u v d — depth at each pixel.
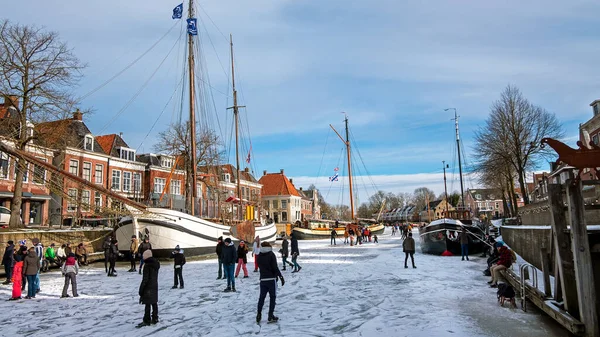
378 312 9.30
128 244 23.80
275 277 8.86
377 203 133.50
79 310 10.54
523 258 17.61
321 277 15.41
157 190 48.66
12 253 16.61
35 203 34.59
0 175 29.59
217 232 27.58
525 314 8.80
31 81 24.34
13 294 12.28
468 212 33.03
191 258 25.23
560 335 7.21
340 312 9.43
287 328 8.12
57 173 17.03
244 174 71.12
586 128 38.84
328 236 50.94
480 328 7.71
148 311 8.70
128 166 45.84
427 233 25.94
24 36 23.75
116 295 12.76
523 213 21.20
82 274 18.75
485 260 20.81
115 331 8.31
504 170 42.66
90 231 26.50
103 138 46.72
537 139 38.66
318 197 116.94
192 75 28.81
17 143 24.50
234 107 39.88
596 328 6.55
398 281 13.90
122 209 21.59
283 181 84.94
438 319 8.45
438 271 16.30
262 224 39.50
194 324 8.67
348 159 51.62
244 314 9.49
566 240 7.52
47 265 20.23
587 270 6.77
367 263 20.09
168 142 38.62
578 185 7.04
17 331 8.50
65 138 28.06
